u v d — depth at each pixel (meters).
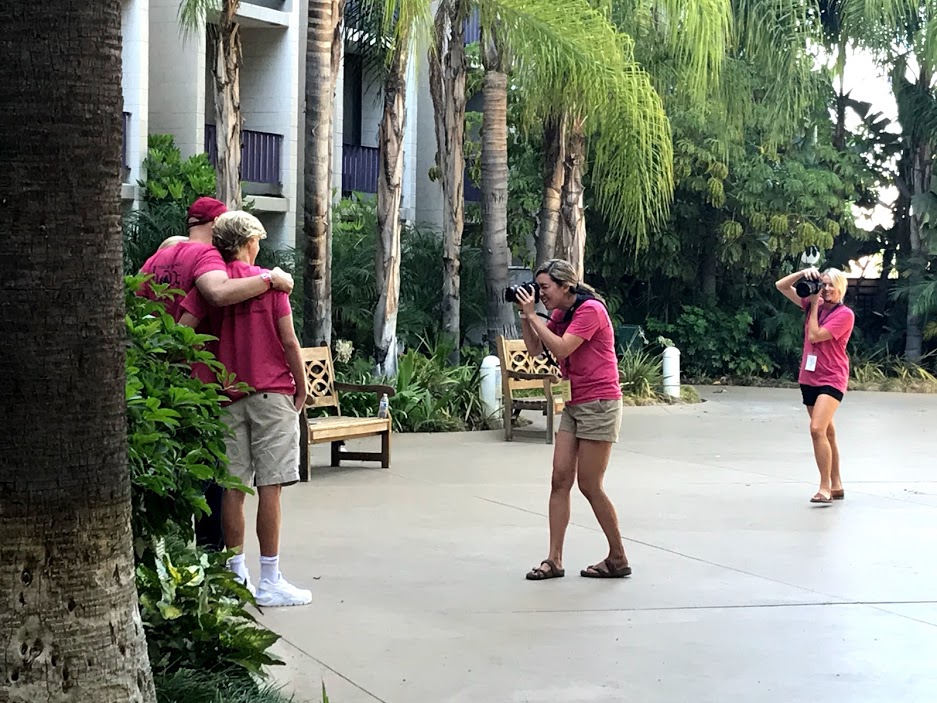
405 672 5.30
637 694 5.06
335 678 5.20
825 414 9.59
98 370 3.67
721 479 10.84
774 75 19.77
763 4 19.31
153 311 5.11
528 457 11.87
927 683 5.25
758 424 15.41
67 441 3.62
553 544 7.07
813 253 22.33
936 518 9.06
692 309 23.58
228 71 13.59
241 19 19.02
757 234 22.98
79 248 3.60
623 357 18.61
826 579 7.11
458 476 10.65
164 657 4.66
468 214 21.39
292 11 19.73
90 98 3.60
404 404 13.77
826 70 22.05
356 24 19.64
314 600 6.47
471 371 15.13
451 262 16.23
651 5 16.22
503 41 14.83
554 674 5.30
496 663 5.45
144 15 17.52
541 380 13.46
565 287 7.00
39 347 3.56
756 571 7.29
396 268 14.48
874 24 20.95
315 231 13.58
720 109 19.92
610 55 14.48
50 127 3.53
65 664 3.64
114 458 3.74
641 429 14.70
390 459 11.43
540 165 21.28
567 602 6.52
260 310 6.18
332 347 14.62
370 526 8.42
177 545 5.33
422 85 23.53
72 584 3.65
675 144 21.17
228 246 6.41
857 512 9.27
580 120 15.91
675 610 6.39
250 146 19.39
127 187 17.08
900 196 24.64
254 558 7.37
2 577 3.60
